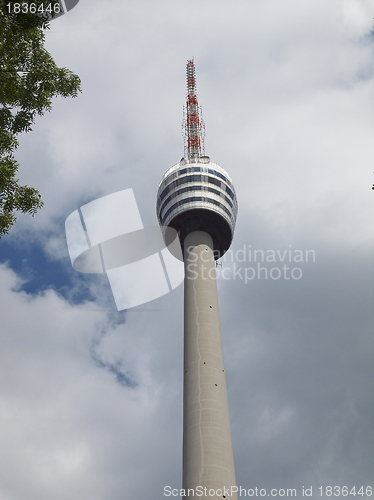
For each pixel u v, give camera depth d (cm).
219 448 6888
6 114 4194
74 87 4300
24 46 4034
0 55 3906
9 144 4072
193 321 8494
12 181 4062
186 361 8050
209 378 7669
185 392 7669
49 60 4156
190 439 7044
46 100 4175
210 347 8094
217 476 6588
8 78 3934
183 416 7475
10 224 4025
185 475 6762
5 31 3816
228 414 7444
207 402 7369
